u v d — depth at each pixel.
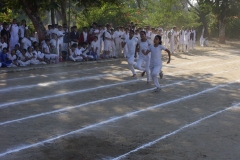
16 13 26.62
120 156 6.18
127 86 12.51
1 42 16.44
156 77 11.56
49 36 19.19
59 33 18.97
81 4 22.09
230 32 43.12
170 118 8.59
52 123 8.02
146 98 10.70
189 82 13.58
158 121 8.32
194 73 16.02
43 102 9.95
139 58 13.05
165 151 6.44
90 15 28.94
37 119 8.30
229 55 25.34
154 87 12.42
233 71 16.92
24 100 10.13
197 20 41.66
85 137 7.12
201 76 15.16
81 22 29.31
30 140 6.91
